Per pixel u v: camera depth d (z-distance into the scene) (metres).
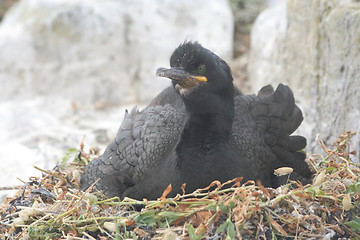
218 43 18.33
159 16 18.47
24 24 18.20
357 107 11.01
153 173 9.30
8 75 17.97
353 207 8.73
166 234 7.93
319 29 12.38
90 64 18.09
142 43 18.20
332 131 11.80
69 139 15.04
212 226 8.27
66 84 18.05
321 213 8.67
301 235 8.33
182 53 8.90
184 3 18.66
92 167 10.20
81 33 18.06
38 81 18.00
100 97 18.06
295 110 10.21
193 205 8.36
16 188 10.19
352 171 9.45
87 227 8.55
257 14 20.41
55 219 8.65
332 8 12.03
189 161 8.94
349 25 11.28
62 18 18.02
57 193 9.66
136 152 9.63
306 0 12.92
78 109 17.34
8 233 8.93
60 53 18.12
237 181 8.48
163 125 9.76
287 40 13.97
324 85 12.18
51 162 13.61
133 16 18.36
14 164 13.49
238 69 17.97
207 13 18.64
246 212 8.17
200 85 8.81
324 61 12.22
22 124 16.05
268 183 9.71
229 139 9.25
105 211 8.73
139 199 9.42
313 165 10.24
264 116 9.97
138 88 18.28
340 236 8.60
